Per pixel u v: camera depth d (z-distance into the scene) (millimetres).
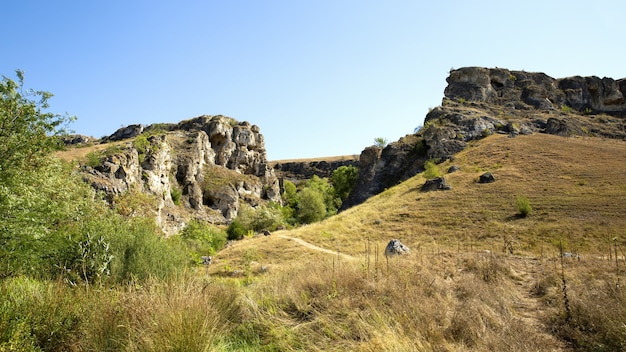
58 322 4504
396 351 4484
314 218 60219
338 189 73750
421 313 5812
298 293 7074
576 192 30031
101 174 48812
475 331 5266
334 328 5512
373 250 24516
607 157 38781
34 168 8648
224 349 4848
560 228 23906
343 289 7000
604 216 24516
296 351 4980
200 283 6926
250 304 6461
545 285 9227
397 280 7738
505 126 55875
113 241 7898
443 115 60594
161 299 5070
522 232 24688
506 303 7453
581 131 54625
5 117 7801
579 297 6828
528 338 5250
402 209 34469
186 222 65000
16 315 4359
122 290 5484
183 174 79625
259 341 5375
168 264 8484
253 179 100312
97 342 4371
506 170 38750
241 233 50594
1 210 7387
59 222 8914
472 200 32688
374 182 56125
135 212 21484
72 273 6277
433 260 12781
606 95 74938
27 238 7438
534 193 31484
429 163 44781
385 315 5656
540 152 43000
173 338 4211
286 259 24078
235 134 104938
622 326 4965
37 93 8438
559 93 73875
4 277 6281
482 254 14750
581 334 5461
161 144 70750
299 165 144875
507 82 75000
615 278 8703
